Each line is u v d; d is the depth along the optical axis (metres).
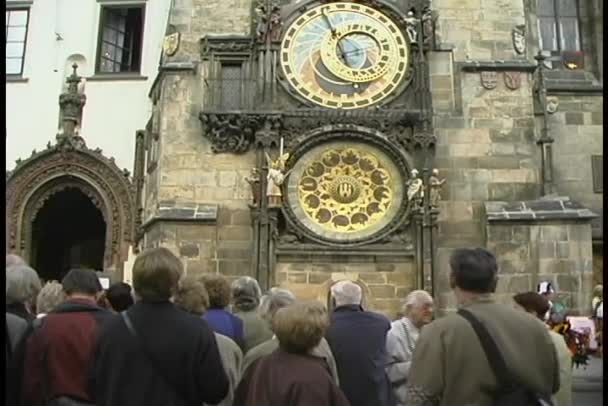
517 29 28.52
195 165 26.88
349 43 27.64
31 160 31.81
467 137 27.28
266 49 27.36
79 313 7.59
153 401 6.44
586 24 33.88
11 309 7.65
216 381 6.69
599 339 22.45
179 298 8.33
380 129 26.53
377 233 25.88
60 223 36.50
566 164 31.11
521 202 26.75
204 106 27.19
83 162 31.89
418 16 27.75
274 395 6.30
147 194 29.72
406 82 27.33
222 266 26.03
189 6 28.55
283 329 6.54
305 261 25.84
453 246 26.38
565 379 8.89
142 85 33.28
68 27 34.38
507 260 25.77
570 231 25.77
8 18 34.72
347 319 9.34
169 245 26.00
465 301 6.54
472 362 6.07
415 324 10.22
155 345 6.52
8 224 31.33
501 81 27.75
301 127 26.53
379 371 9.13
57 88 33.72
